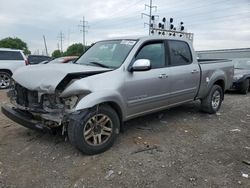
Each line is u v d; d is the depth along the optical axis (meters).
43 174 3.77
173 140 5.07
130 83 4.69
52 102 4.21
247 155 4.49
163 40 5.60
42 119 4.33
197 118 6.62
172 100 5.68
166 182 3.59
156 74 5.18
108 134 4.45
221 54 16.12
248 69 11.97
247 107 8.20
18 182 3.57
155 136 5.25
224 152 4.59
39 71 4.46
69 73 4.09
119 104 4.53
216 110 7.10
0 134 5.28
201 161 4.21
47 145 4.71
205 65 6.57
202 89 6.49
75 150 4.50
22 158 4.24
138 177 3.70
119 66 4.72
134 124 5.94
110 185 3.51
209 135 5.43
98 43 5.85
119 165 4.01
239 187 3.50
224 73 7.12
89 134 4.21
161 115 6.62
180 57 5.93
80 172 3.81
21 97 4.64
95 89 4.18
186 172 3.86
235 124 6.26
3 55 12.41
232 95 10.97
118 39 5.49
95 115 4.21
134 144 4.80
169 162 4.15
